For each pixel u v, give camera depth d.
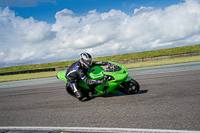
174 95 4.06
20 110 4.29
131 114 3.10
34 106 4.54
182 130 2.28
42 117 3.52
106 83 4.38
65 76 4.82
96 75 4.46
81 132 2.58
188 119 2.62
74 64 4.77
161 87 5.09
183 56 25.75
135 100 3.96
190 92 4.18
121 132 2.42
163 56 26.64
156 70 10.51
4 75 30.62
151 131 2.34
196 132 2.19
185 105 3.28
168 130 2.32
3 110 4.47
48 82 10.73
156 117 2.83
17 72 30.53
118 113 3.22
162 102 3.61
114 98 4.38
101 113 3.34
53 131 2.72
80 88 4.78
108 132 2.46
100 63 4.83
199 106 3.15
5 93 7.66
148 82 6.29
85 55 4.38
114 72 4.42
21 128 2.99
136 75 9.07
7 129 3.03
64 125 2.93
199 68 8.80
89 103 4.21
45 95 5.99
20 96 6.38
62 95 5.62
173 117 2.76
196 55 25.38
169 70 9.59
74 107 4.01
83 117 3.23
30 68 40.97
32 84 10.57
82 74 4.38
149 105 3.50
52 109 4.05
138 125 2.59
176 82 5.62
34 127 2.97
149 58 27.27
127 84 4.57
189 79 5.89
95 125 2.77
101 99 4.46
